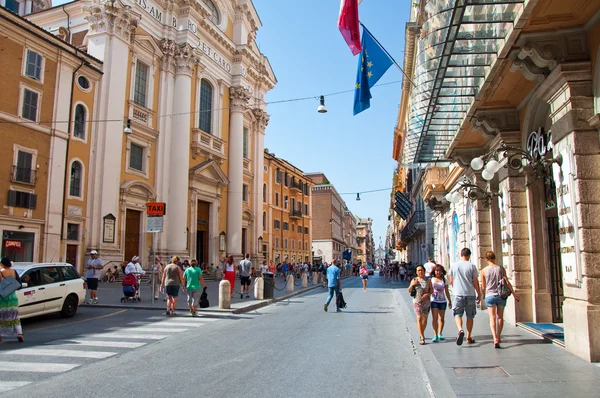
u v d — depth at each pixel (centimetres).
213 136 3603
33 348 862
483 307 1391
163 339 962
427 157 1647
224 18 3894
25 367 711
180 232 3062
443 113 1217
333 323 1223
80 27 2855
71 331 1063
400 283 3644
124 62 2691
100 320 1250
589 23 717
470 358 722
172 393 575
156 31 3083
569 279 753
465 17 751
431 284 895
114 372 680
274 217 5216
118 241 2609
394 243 8962
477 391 543
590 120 708
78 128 2391
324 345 902
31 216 2072
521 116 1059
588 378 590
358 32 1080
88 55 2445
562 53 741
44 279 1216
